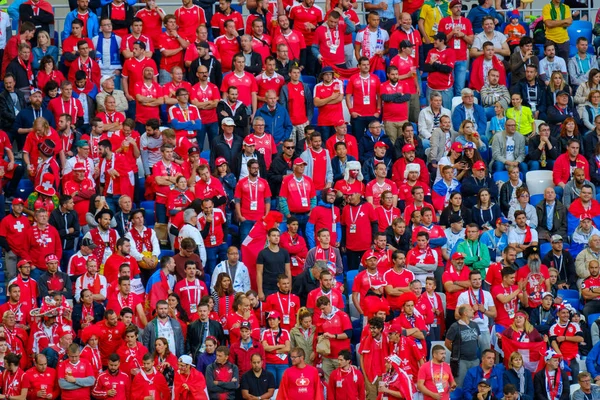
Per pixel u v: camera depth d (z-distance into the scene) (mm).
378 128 88750
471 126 88688
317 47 97812
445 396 70438
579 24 104062
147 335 72375
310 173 85125
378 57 97625
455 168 85875
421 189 82250
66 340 72312
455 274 76938
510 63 97500
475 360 73500
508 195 85312
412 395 70500
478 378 72312
